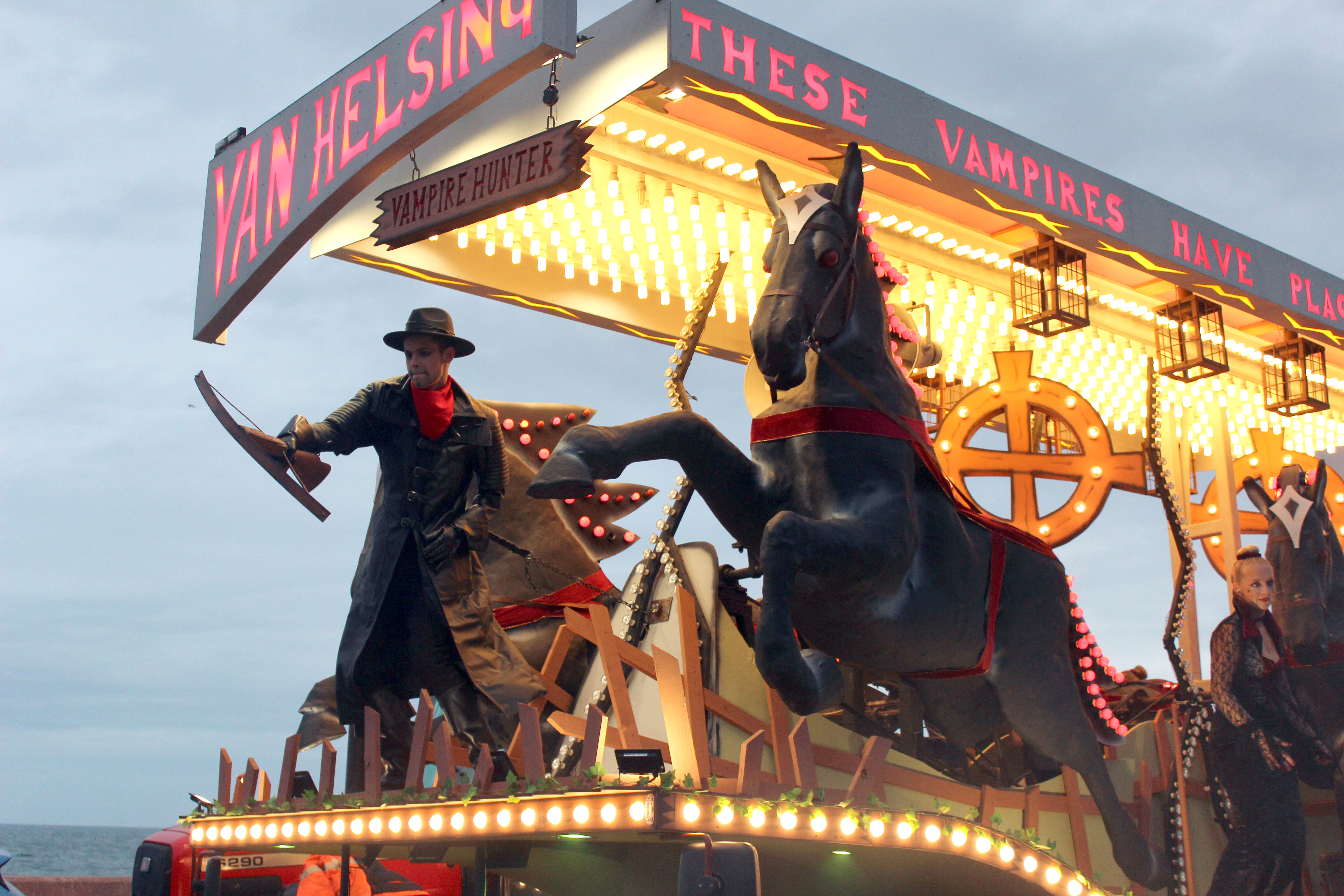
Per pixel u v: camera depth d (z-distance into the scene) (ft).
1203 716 22.50
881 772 14.49
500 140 17.72
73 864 315.99
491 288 23.30
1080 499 24.11
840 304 15.24
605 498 23.86
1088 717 18.85
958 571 16.14
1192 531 30.66
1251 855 22.74
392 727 18.31
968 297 25.50
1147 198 20.85
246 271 19.34
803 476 15.11
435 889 25.85
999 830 15.21
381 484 20.57
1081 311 23.54
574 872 15.71
